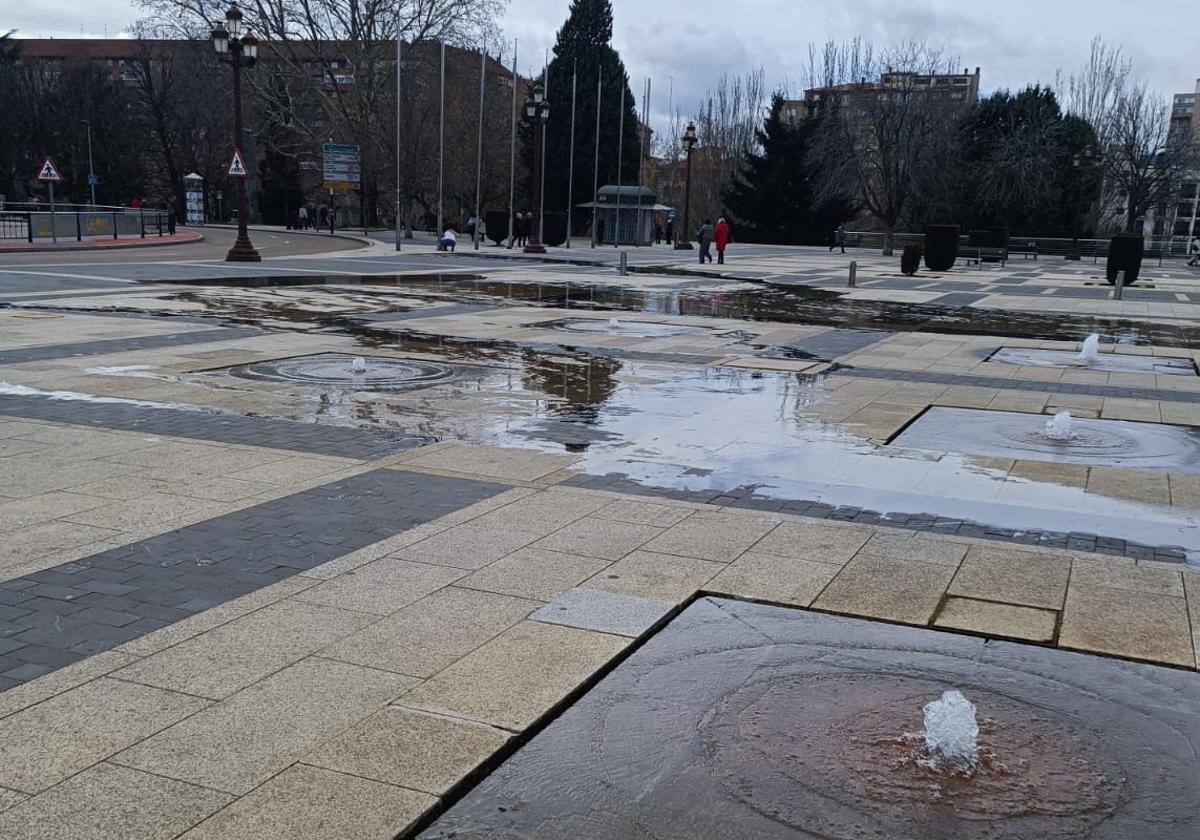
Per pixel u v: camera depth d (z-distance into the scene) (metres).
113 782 3.38
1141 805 3.48
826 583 5.44
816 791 3.51
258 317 16.70
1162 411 10.78
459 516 6.42
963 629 4.88
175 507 6.44
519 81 82.12
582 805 3.39
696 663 4.47
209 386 10.59
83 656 4.32
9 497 6.56
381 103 60.91
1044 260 59.69
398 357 12.99
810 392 11.45
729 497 7.07
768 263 43.78
